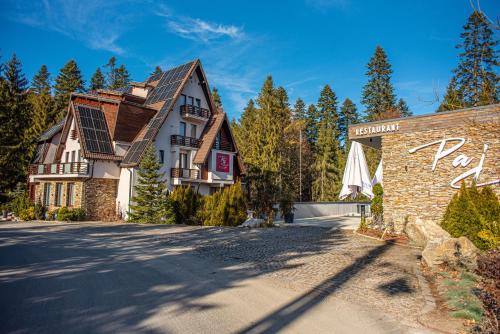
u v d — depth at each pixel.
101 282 8.44
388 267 10.47
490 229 10.62
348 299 7.30
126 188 30.16
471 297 6.70
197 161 34.12
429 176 17.50
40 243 15.70
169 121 33.22
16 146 38.41
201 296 7.37
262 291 7.83
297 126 53.88
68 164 30.00
